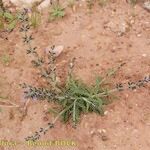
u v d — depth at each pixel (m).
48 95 0.66
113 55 0.76
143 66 0.74
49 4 0.87
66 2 0.87
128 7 0.85
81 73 0.74
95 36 0.80
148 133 0.64
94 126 0.66
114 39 0.79
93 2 0.86
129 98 0.69
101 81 0.70
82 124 0.66
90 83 0.72
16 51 0.79
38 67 0.76
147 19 0.82
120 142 0.64
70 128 0.66
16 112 0.70
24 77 0.75
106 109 0.68
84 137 0.65
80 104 0.66
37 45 0.80
